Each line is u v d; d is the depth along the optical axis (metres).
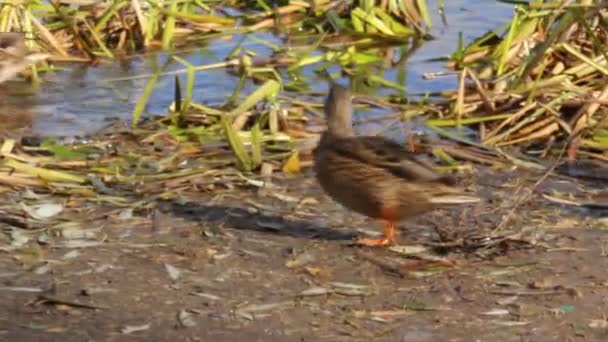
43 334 9.34
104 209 11.92
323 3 20.08
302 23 19.72
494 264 10.72
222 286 10.23
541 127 14.26
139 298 9.98
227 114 14.37
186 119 14.70
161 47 18.59
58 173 12.70
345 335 9.38
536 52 15.27
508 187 12.73
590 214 11.97
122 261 10.71
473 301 9.99
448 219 11.83
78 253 10.88
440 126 14.66
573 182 12.91
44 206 11.92
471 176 13.05
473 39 19.00
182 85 16.72
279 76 16.66
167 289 10.16
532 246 11.11
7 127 14.73
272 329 9.46
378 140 11.14
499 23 19.91
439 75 16.94
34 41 17.92
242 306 9.86
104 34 18.86
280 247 11.09
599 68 14.98
